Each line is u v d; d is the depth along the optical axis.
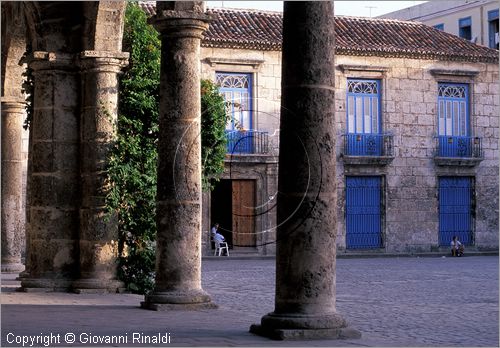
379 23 43.19
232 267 30.30
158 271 13.14
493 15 49.25
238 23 39.62
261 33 39.22
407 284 21.41
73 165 16.22
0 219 22.41
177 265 13.02
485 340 10.46
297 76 9.89
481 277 24.36
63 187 16.12
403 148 41.06
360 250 40.28
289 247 9.88
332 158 9.96
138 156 16.12
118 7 15.83
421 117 41.50
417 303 15.89
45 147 16.12
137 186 16.03
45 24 16.22
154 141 16.42
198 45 13.16
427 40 42.59
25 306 13.43
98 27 15.85
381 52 40.53
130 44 16.83
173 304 12.92
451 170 41.97
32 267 16.17
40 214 16.08
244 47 38.31
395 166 40.88
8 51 21.34
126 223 16.02
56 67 16.12
